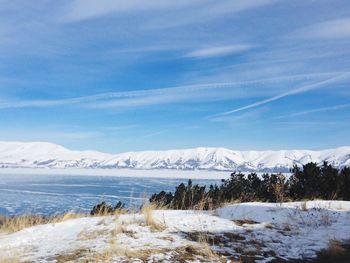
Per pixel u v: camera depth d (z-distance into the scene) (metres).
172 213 11.05
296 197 15.65
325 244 8.83
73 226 9.75
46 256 7.14
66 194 124.94
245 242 8.69
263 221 10.43
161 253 7.38
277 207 11.85
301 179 16.45
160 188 98.75
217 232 9.22
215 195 15.46
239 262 7.44
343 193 15.76
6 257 6.99
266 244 8.70
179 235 8.72
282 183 15.33
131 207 11.28
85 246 7.72
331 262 7.79
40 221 11.25
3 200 105.00
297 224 10.33
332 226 10.28
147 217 9.47
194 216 10.55
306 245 8.77
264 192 16.17
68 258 6.98
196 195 15.12
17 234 9.49
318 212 11.52
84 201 84.25
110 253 7.07
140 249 7.51
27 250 7.77
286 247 8.61
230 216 10.77
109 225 9.40
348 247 8.69
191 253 7.60
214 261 7.30
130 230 8.84
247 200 15.76
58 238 8.71
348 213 11.58
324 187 15.92
